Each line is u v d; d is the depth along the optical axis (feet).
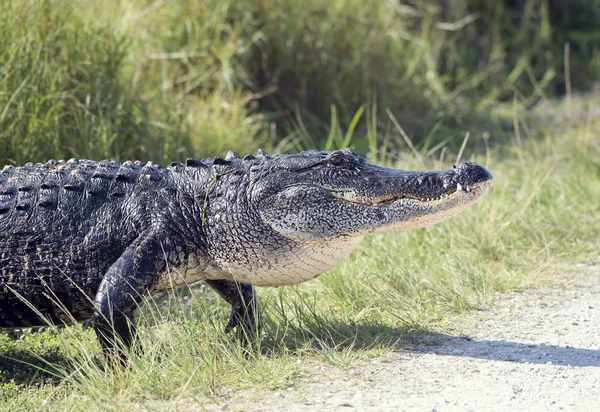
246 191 60.23
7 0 88.69
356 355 59.21
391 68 135.85
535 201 96.32
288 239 59.98
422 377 55.62
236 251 60.64
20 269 60.75
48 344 65.92
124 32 105.19
